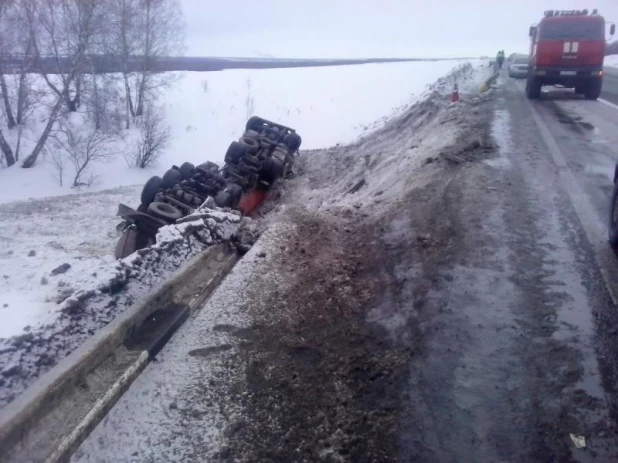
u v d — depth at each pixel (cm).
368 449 330
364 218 805
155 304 480
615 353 416
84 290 482
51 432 321
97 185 2073
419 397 375
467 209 729
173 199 938
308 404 375
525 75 2877
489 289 520
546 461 313
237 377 404
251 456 326
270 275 587
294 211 838
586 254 593
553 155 1020
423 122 1678
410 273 578
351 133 2338
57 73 2745
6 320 666
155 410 366
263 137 1448
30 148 2416
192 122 2822
